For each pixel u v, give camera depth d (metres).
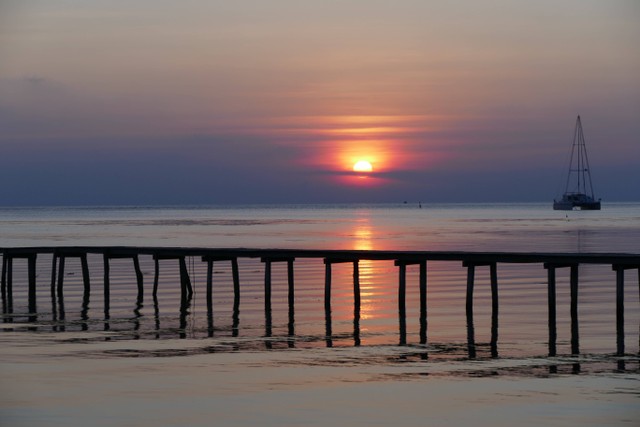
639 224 189.62
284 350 40.97
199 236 145.38
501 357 39.00
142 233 158.88
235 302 58.16
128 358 39.19
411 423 29.38
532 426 28.88
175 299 60.75
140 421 29.67
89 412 30.66
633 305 55.06
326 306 54.56
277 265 89.19
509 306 55.25
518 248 107.69
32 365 37.66
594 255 46.81
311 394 32.78
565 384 33.84
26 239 136.00
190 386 33.97
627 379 34.53
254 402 31.80
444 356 39.31
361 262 91.81
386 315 51.91
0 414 30.50
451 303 56.97
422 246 113.56
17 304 58.69
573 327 46.72
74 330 47.16
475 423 29.28
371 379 34.97
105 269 61.09
